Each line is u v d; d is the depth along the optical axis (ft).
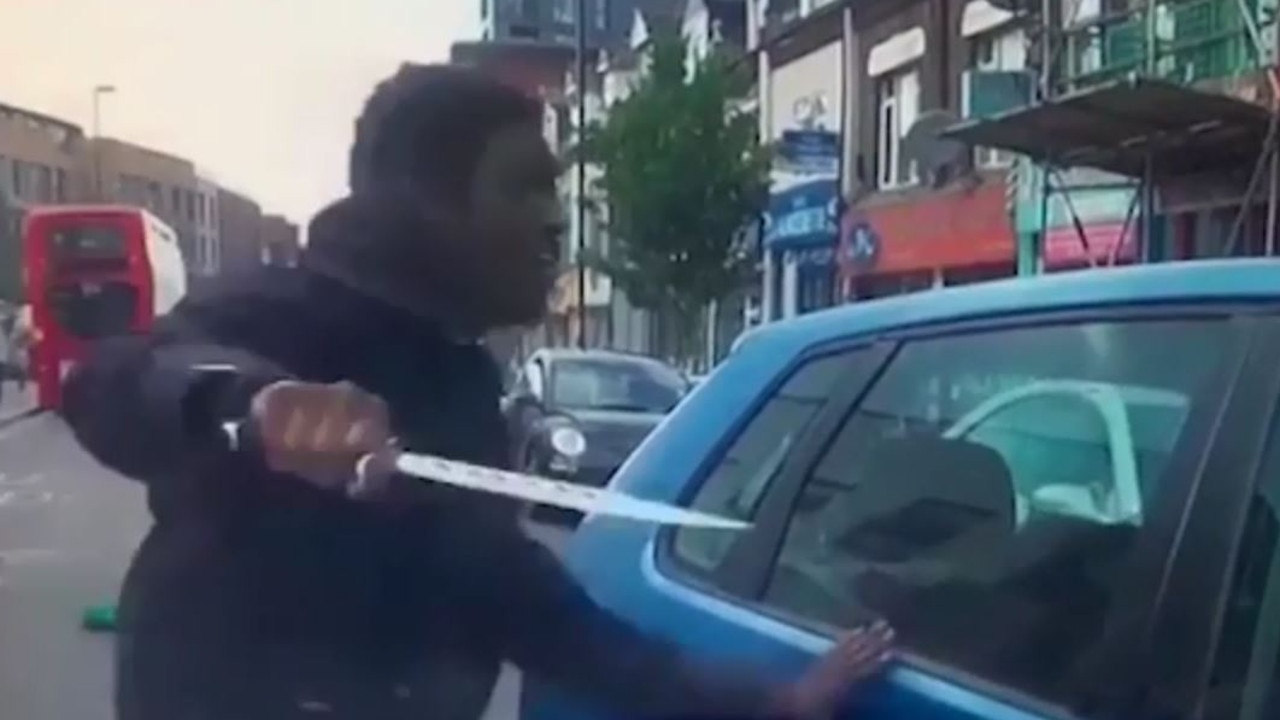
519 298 7.54
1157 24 50.42
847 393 9.90
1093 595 7.35
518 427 8.13
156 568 7.45
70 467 40.16
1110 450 7.81
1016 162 66.85
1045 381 8.50
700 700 7.95
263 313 7.24
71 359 7.07
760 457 10.25
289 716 7.34
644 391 47.01
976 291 9.53
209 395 6.50
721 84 98.94
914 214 78.89
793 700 8.00
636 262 99.66
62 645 27.30
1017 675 7.47
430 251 7.37
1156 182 50.29
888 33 83.76
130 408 6.78
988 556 8.14
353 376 7.22
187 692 7.39
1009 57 71.10
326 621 7.30
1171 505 7.17
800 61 97.30
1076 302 8.54
